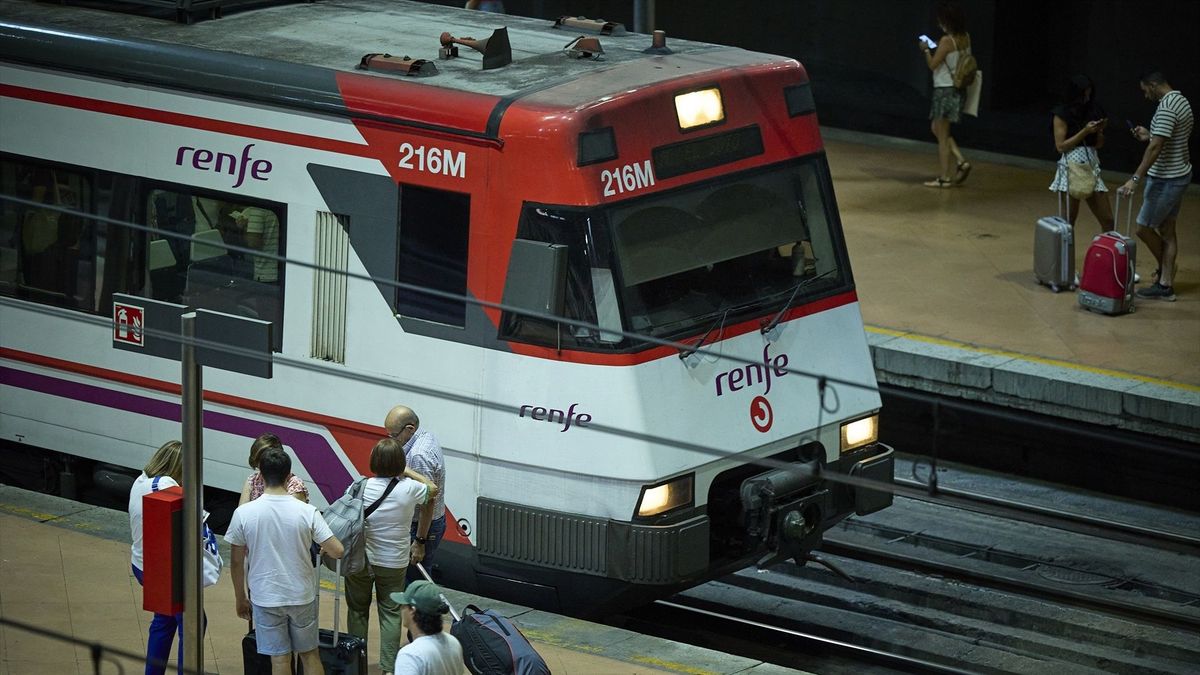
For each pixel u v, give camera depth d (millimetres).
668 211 24484
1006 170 48469
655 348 23891
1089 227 43125
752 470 25750
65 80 27781
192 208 26797
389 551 21938
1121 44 49281
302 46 26969
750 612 29078
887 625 28453
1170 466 32562
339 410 25812
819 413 26172
